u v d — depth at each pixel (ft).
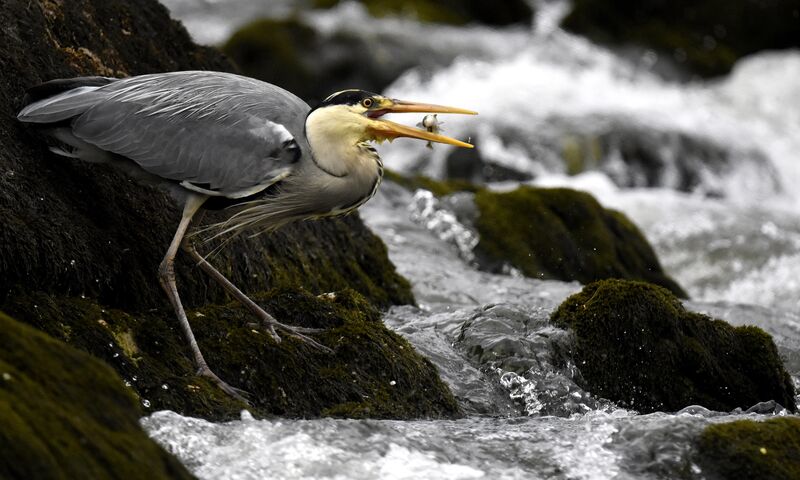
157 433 26.20
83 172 33.83
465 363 37.63
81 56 38.22
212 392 29.48
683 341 38.60
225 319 32.65
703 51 126.21
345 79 104.53
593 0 126.41
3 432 20.35
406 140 89.20
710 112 109.60
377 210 61.67
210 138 32.12
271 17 114.52
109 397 23.24
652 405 38.04
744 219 78.89
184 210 32.53
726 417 31.09
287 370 31.45
